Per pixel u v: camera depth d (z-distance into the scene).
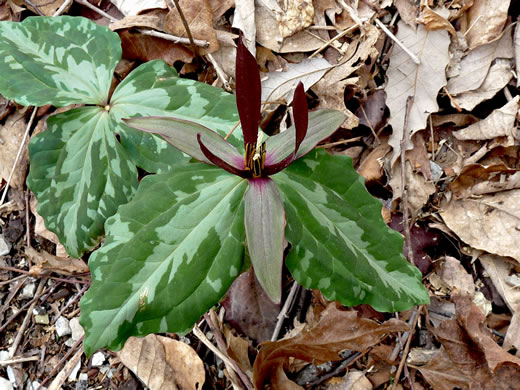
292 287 0.24
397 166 0.26
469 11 0.27
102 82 0.23
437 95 0.27
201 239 0.19
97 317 0.17
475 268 0.25
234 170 0.19
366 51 0.27
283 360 0.22
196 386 0.23
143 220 0.19
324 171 0.20
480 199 0.25
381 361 0.23
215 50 0.28
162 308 0.18
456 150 0.27
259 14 0.28
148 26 0.27
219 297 0.18
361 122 0.27
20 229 0.27
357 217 0.20
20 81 0.22
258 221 0.18
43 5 0.29
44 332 0.25
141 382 0.23
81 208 0.22
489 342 0.22
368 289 0.19
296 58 0.28
